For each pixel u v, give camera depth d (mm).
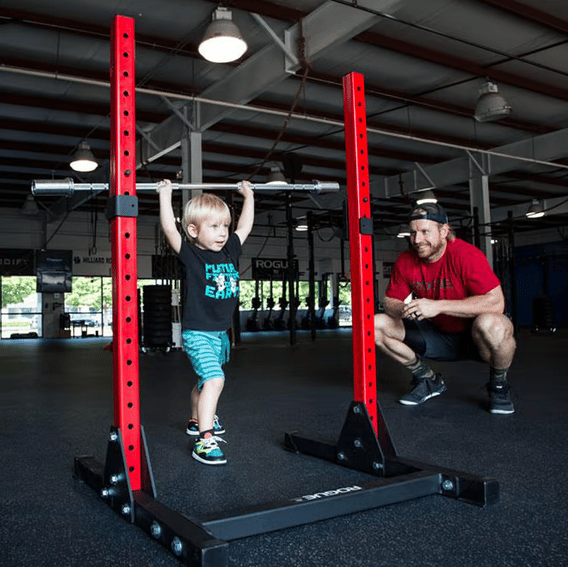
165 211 1584
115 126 1336
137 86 6398
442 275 2465
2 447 2039
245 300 15594
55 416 2666
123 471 1299
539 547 1081
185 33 5309
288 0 4797
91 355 7316
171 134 7195
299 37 4934
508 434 2072
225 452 1907
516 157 7871
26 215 12969
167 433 2244
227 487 1520
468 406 2664
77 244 13492
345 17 4547
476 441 1966
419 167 9594
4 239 12773
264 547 1115
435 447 1884
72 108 6848
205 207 1761
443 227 2363
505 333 2336
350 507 1277
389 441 1602
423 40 5594
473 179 9211
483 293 2348
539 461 1708
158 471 1684
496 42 5621
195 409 2176
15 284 13234
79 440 2146
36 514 1337
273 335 11703
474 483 1341
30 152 8547
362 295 1617
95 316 13930
